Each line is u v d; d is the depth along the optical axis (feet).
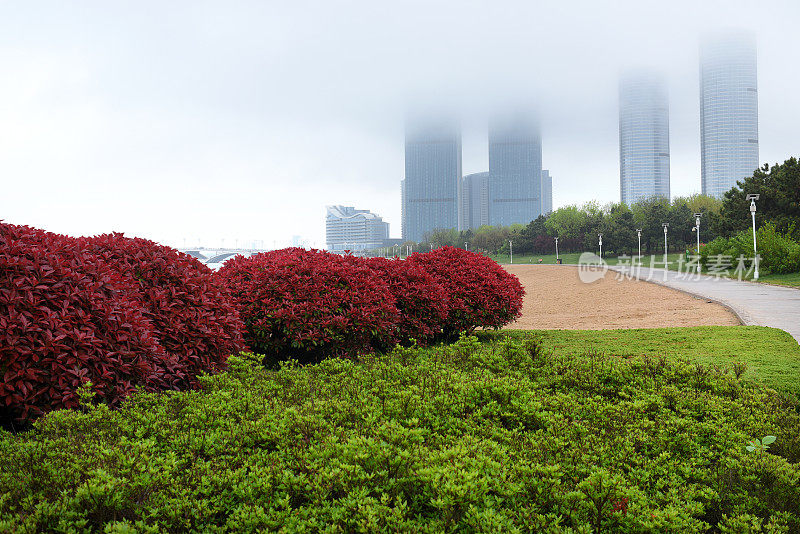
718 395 15.35
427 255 35.12
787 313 42.60
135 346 13.67
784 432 12.19
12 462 9.38
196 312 16.53
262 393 14.15
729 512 9.78
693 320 43.83
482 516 7.57
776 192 108.99
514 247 304.50
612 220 258.78
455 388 13.37
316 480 8.52
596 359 18.61
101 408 11.23
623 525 8.42
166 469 8.74
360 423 11.85
